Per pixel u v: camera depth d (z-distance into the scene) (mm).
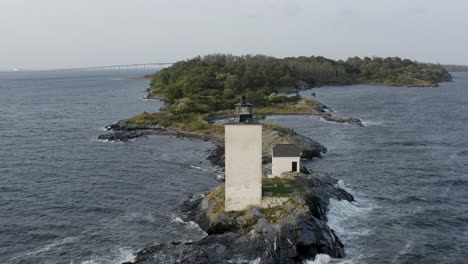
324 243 40469
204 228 45656
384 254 40875
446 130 109750
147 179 65312
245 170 44188
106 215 50406
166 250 38875
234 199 44812
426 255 40812
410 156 79875
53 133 106188
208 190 59656
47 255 40812
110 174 67938
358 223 47625
